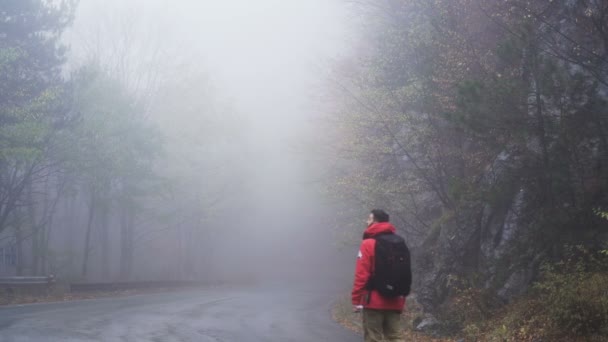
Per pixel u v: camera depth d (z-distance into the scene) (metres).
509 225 13.17
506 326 11.14
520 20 13.63
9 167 25.34
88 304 19.55
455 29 16.78
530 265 12.24
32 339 10.38
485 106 11.30
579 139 11.12
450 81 16.23
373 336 6.85
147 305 19.55
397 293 6.76
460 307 13.25
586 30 11.80
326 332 14.12
